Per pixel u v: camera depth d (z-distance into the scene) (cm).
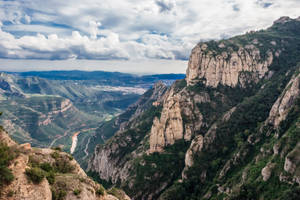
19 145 5328
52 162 6025
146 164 15950
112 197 5994
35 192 3584
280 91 16625
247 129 14625
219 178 12269
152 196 14375
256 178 9700
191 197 12356
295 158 8069
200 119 18312
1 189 3181
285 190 7781
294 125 10050
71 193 4600
